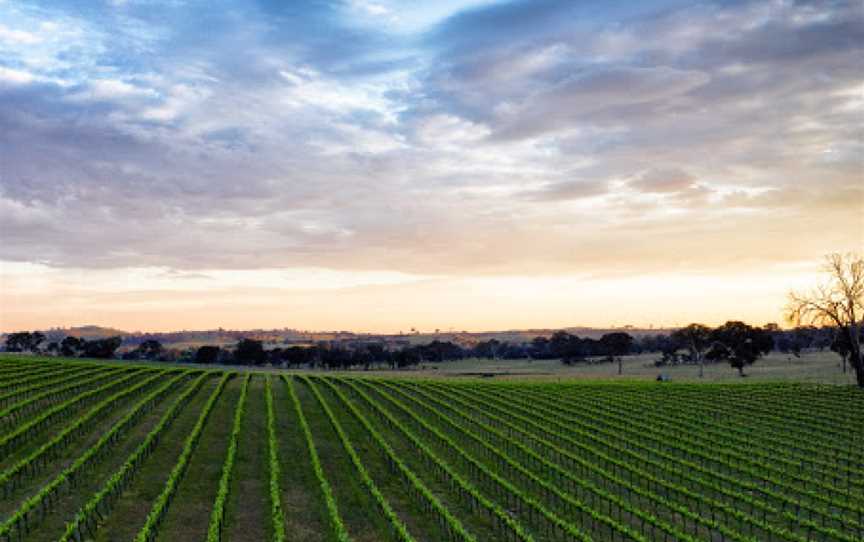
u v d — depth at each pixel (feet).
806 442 163.12
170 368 308.19
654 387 269.44
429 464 139.74
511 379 349.20
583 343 603.67
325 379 290.15
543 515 107.34
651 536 103.91
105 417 172.14
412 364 581.12
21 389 205.05
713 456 150.10
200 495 114.93
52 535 94.89
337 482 125.18
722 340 415.03
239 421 166.71
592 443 163.43
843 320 271.28
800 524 102.89
